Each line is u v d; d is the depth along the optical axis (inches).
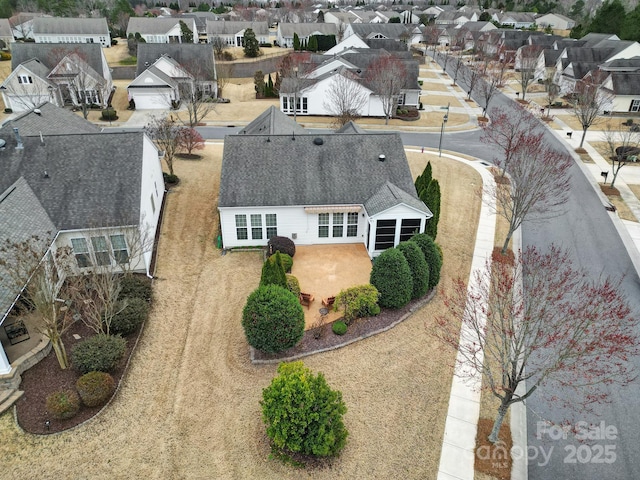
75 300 812.0
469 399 748.0
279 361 802.2
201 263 1085.1
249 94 2925.7
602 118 2439.7
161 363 796.0
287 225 1138.0
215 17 5275.6
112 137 1080.8
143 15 5334.6
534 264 854.5
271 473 617.0
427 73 3631.9
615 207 1446.9
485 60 3383.4
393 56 2795.3
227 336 863.7
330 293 988.6
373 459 641.6
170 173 1466.5
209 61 2763.3
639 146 1923.0
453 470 634.8
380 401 732.0
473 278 1060.5
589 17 5570.9
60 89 2401.6
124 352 780.0
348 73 2413.9
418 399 740.7
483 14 5359.3
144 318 866.8
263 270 852.0
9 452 631.8
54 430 663.8
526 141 1332.4
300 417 606.9
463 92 3043.8
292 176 1138.7
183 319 903.7
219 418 695.7
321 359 811.4
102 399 696.4
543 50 3329.2
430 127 2303.2
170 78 2588.6
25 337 810.8
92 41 3727.9
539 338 649.0
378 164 1174.3
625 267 1137.4
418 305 955.3
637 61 2792.8
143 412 701.9
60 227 927.0
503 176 1567.4
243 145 1173.7
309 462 631.8
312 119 2411.4
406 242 969.5
